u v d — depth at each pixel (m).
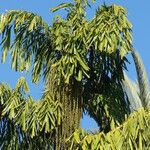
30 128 12.48
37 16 13.24
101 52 13.20
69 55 12.70
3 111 12.63
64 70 12.60
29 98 12.66
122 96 13.45
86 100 13.29
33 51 13.22
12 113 12.56
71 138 12.21
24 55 13.19
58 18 13.16
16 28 13.18
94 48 13.16
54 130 12.64
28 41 13.23
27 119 12.53
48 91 12.70
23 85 12.73
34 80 13.09
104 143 11.79
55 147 12.58
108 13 12.93
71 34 12.94
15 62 13.14
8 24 13.23
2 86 12.82
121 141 11.76
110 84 13.48
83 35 12.85
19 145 13.05
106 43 12.59
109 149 11.73
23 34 13.23
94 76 13.44
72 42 12.80
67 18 13.32
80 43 12.84
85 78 13.33
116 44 12.58
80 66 12.68
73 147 12.12
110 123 13.17
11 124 13.11
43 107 12.48
